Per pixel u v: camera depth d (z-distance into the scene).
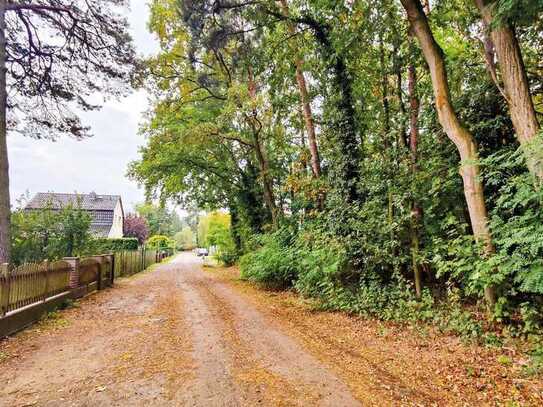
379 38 9.52
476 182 6.09
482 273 5.35
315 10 9.66
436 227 7.65
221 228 28.84
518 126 5.50
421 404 3.53
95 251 13.88
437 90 6.55
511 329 5.33
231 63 14.70
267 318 7.55
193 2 10.80
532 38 6.95
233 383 4.00
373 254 8.27
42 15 9.98
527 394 3.66
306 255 9.55
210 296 10.77
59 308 8.28
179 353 5.08
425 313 6.60
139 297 10.56
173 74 16.36
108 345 5.48
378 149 9.91
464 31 8.26
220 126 14.26
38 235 12.29
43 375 4.23
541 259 4.70
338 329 6.60
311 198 11.66
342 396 3.69
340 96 10.23
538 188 4.70
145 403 3.50
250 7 10.41
